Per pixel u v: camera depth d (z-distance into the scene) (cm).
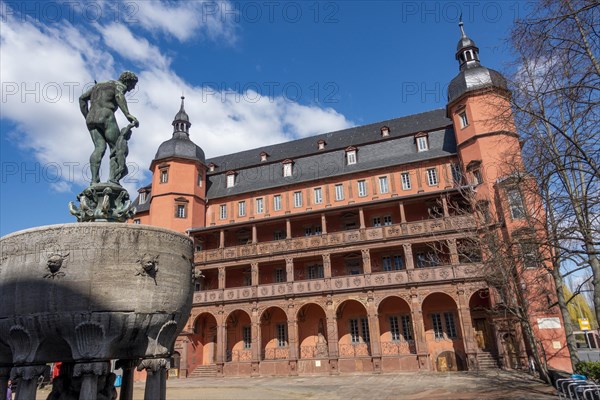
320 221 3900
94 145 985
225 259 3734
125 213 954
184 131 4728
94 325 752
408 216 3581
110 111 1002
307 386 2572
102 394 836
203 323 3928
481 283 2948
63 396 833
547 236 1205
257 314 3481
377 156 4056
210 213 4472
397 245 3256
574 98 965
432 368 3152
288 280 3484
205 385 2892
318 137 4788
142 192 4925
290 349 3312
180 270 888
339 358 3181
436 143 3856
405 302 3397
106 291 773
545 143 1194
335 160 4219
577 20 955
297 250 3525
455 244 3086
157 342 827
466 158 3412
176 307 863
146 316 800
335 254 3594
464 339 2888
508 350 2784
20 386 747
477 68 3575
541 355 2538
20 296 771
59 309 754
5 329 780
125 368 917
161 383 823
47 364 793
